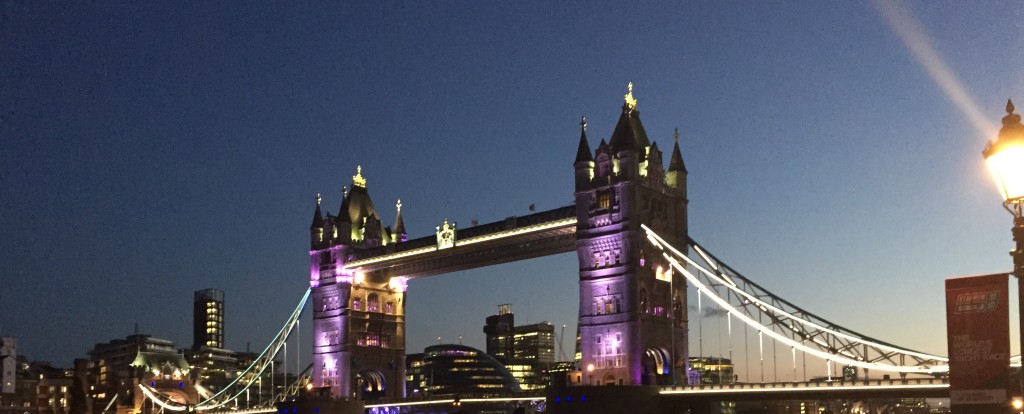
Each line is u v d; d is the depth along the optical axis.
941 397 115.38
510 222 175.12
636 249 151.88
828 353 130.62
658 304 155.50
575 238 166.25
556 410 147.75
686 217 163.88
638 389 141.00
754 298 142.50
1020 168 20.67
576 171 161.25
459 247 183.50
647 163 158.50
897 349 125.00
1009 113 21.16
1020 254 22.14
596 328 154.12
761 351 137.12
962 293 24.52
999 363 23.62
